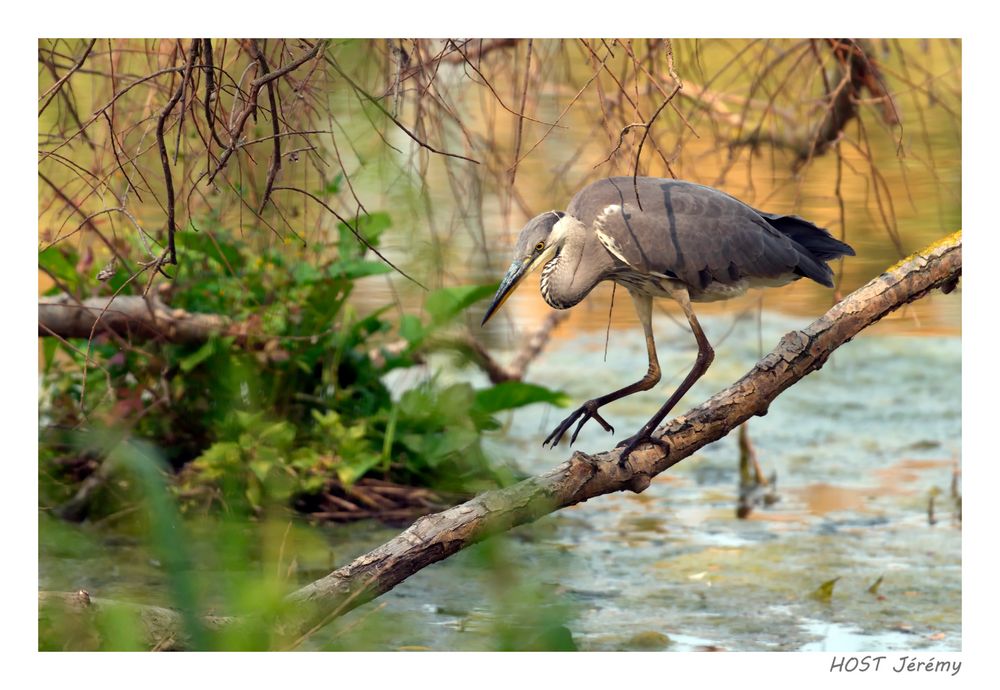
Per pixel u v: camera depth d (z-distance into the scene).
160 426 11.12
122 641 5.61
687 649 7.75
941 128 17.31
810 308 17.09
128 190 7.71
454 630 7.97
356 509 10.59
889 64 15.12
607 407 13.83
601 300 17.78
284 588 6.45
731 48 11.83
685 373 14.70
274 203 7.66
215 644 5.41
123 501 10.11
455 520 6.79
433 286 11.88
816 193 17.12
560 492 7.16
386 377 13.81
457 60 10.63
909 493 11.23
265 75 6.80
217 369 10.89
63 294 10.97
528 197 15.38
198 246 10.79
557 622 4.65
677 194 8.56
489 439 12.37
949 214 16.55
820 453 12.42
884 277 7.99
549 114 14.28
